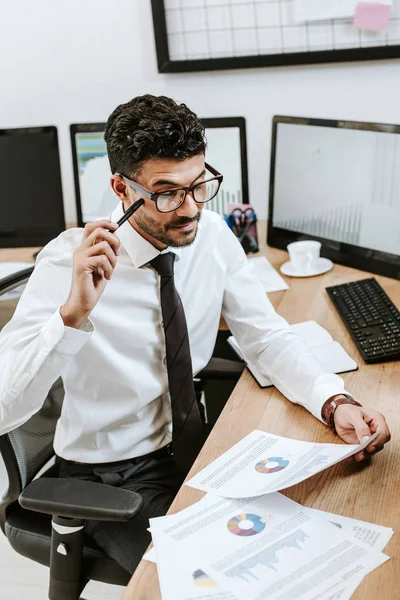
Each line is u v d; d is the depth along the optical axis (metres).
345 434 1.33
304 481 1.23
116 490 1.27
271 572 1.02
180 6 2.43
